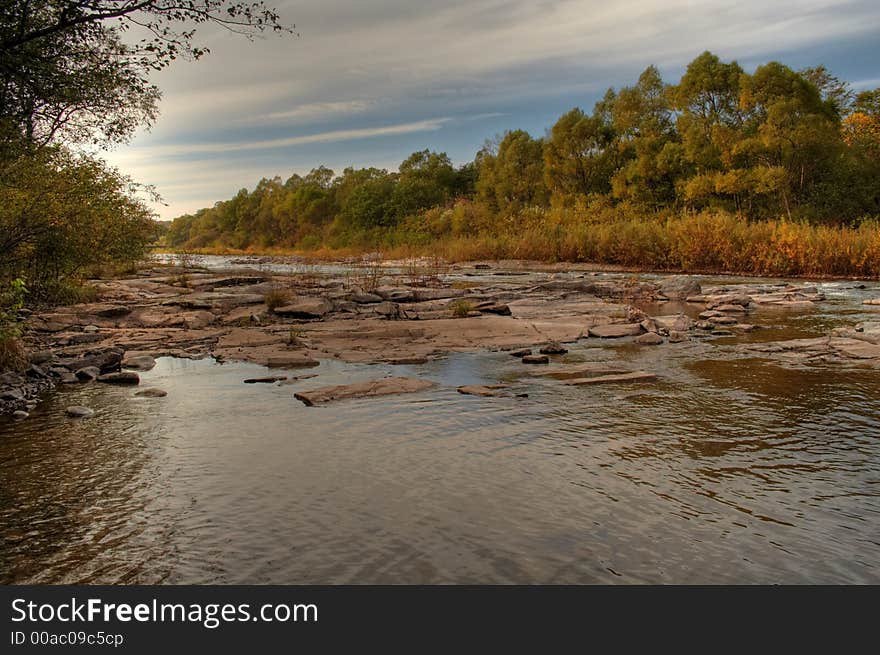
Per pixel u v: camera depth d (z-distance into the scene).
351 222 83.88
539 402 8.19
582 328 14.43
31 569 4.07
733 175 43.91
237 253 84.50
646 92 56.44
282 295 17.94
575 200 57.47
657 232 37.44
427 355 11.65
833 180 44.16
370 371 10.27
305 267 40.59
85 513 4.86
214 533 4.52
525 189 68.94
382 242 69.56
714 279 29.70
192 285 23.22
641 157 52.03
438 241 59.53
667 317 16.16
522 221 55.41
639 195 52.50
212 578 3.97
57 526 4.65
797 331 14.08
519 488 5.32
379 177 94.69
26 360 10.04
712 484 5.41
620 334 13.75
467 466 5.84
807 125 41.34
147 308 17.09
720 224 34.56
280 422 7.27
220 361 11.13
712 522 4.68
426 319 16.48
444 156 89.31
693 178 47.94
